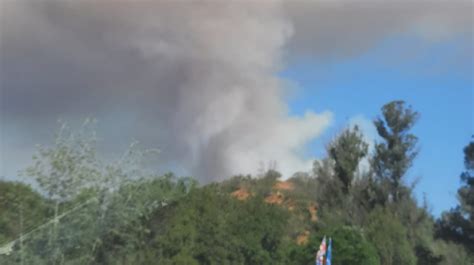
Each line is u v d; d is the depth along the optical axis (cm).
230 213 4891
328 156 6266
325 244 3966
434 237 5903
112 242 1727
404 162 6094
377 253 4966
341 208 5994
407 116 6194
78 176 1603
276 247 4931
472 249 5784
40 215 1595
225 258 4525
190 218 4281
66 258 1573
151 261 3422
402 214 5844
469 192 5934
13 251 1538
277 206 5188
